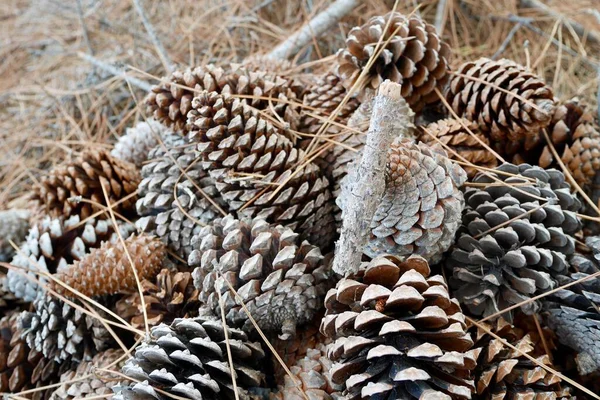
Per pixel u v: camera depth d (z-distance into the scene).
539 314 0.71
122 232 0.77
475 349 0.65
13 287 0.77
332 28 0.94
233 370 0.65
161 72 0.96
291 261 0.68
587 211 0.75
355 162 0.68
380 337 0.63
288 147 0.71
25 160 0.95
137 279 0.70
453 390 0.62
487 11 1.00
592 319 0.68
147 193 0.74
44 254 0.76
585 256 0.71
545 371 0.66
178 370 0.65
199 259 0.69
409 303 0.63
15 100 1.05
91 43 1.09
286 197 0.71
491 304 0.69
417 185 0.66
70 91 0.97
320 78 0.79
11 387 0.73
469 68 0.75
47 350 0.73
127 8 1.13
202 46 0.97
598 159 0.74
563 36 0.98
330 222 0.73
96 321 0.73
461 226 0.70
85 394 0.70
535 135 0.74
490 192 0.71
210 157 0.70
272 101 0.74
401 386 0.62
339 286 0.64
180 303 0.70
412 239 0.66
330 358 0.65
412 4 0.99
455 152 0.72
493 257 0.69
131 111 0.92
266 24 0.97
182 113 0.73
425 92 0.75
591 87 0.91
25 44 1.17
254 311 0.68
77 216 0.77
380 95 0.61
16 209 0.87
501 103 0.73
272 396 0.67
